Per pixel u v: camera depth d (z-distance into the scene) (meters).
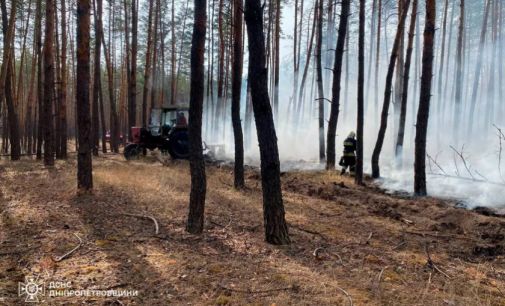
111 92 18.91
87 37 6.69
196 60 4.85
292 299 3.13
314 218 6.18
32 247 4.03
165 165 12.11
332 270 3.83
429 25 7.04
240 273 3.66
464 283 3.62
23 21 19.69
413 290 3.40
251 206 6.69
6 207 5.58
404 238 5.07
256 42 4.53
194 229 4.91
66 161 13.33
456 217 5.82
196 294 3.19
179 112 13.85
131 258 3.89
